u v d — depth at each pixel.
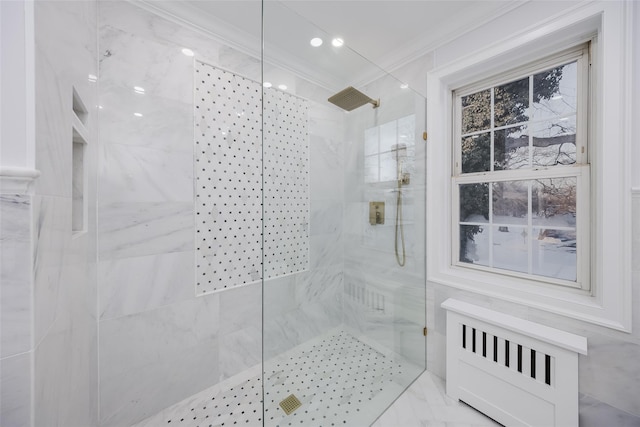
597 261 1.10
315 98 1.35
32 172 0.50
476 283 1.45
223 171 1.53
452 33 1.50
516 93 1.41
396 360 1.60
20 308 0.50
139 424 1.26
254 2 1.33
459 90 1.64
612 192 1.03
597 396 1.08
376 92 1.55
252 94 1.64
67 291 0.75
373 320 1.59
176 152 1.37
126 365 1.24
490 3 1.32
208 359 1.49
